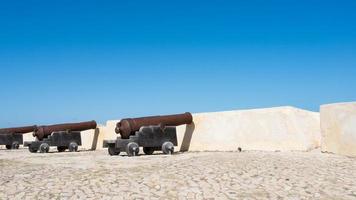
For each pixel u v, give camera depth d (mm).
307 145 15086
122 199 7215
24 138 29344
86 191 7918
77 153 19906
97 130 24031
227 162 11102
